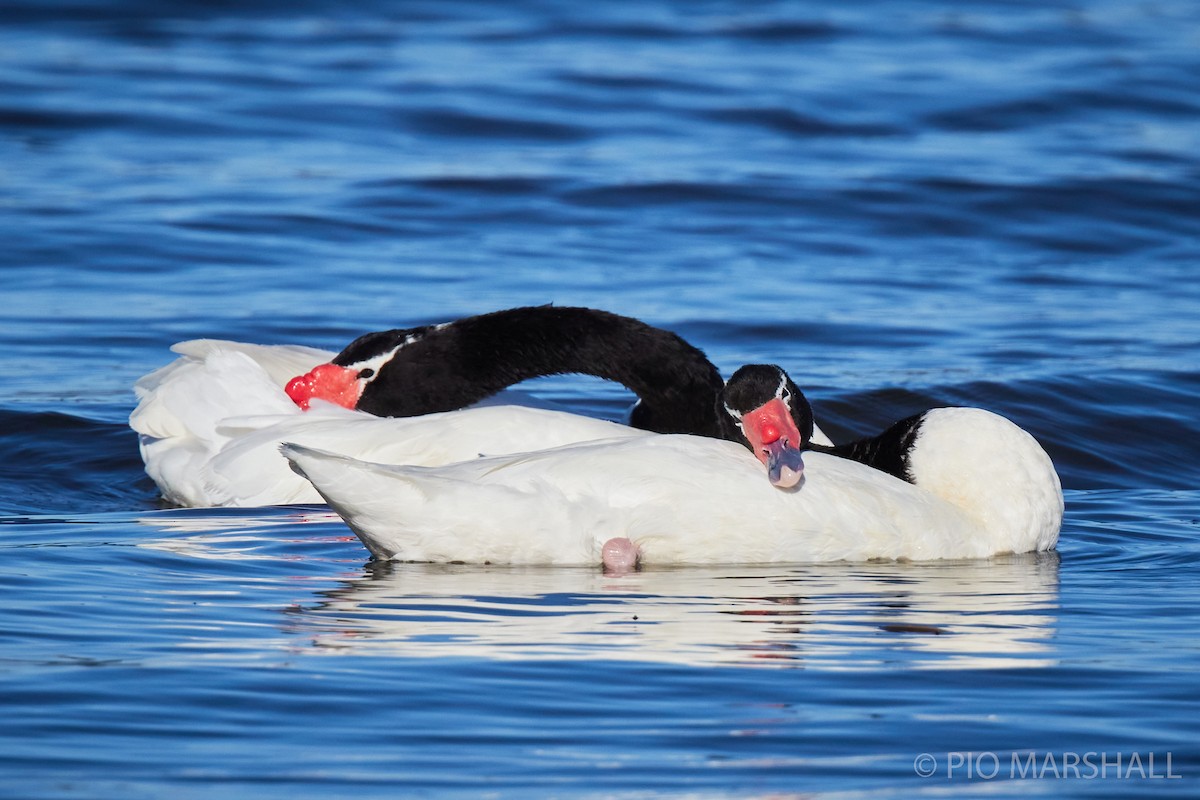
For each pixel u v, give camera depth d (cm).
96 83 3378
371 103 3244
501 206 2641
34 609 1005
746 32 4009
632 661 919
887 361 1920
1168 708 850
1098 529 1372
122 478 1562
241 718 812
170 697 838
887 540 1220
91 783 727
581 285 2234
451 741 788
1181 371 1881
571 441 1314
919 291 2277
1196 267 2459
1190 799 731
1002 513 1263
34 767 744
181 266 2298
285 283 2222
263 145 3006
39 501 1463
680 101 3322
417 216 2581
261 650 925
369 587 1095
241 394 1484
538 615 1020
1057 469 1625
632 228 2556
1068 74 3588
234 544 1247
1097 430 1712
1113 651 955
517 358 1614
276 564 1174
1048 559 1252
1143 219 2664
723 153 2992
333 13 4244
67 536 1267
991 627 1010
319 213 2559
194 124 3109
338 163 2884
